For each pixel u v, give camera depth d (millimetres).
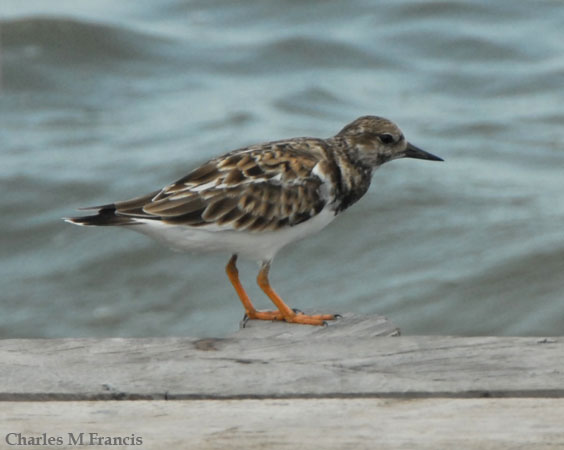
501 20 28719
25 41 26422
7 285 15766
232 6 30641
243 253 7246
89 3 31891
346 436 4125
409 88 24875
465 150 20156
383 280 15672
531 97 23719
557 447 3998
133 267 16078
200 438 4117
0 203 18047
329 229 17000
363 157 7602
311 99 23781
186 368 4828
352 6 30031
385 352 5000
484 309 14906
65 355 4984
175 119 22312
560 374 4699
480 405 4434
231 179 7102
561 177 18719
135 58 26484
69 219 6945
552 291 15141
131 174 19094
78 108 23406
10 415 4371
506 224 16891
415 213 17406
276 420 4297
